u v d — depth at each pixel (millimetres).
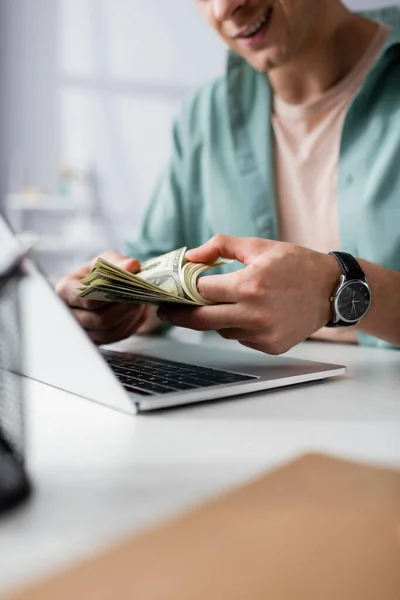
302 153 1395
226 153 1494
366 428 526
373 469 395
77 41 3889
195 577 267
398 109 1267
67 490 376
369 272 863
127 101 3705
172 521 314
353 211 1297
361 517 325
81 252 4012
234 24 1198
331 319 796
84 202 3975
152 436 498
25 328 609
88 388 607
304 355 955
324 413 578
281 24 1203
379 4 1866
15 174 4336
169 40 3408
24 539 307
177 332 1244
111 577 257
